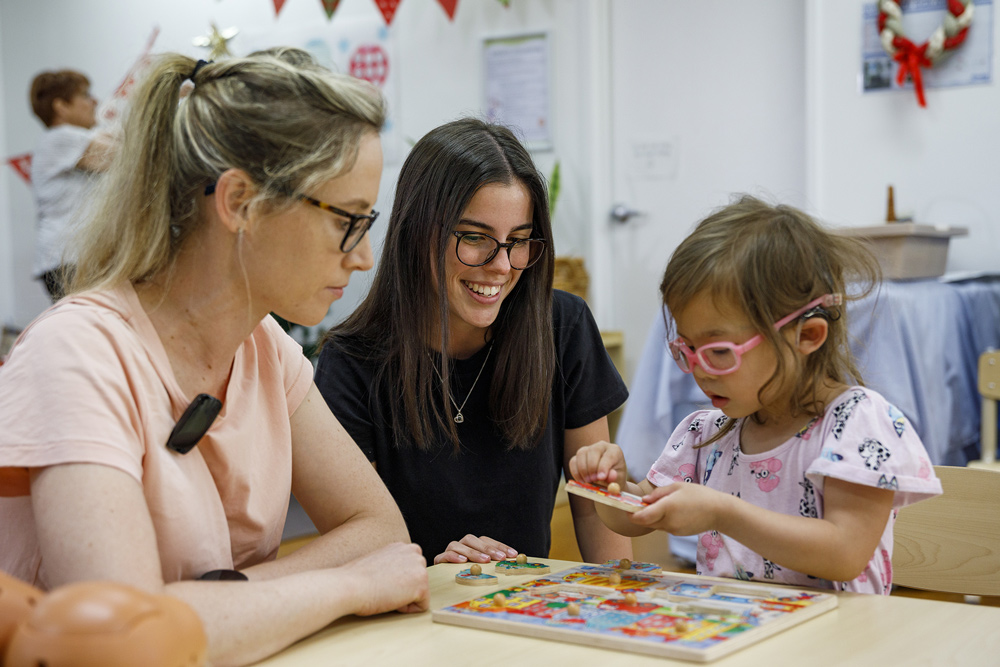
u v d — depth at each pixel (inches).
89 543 30.0
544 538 58.7
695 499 37.5
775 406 43.7
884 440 39.4
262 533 40.3
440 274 52.0
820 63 123.0
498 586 40.6
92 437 31.6
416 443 56.4
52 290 45.2
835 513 38.9
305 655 31.3
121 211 36.4
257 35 163.8
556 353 59.6
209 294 36.4
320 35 158.6
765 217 42.8
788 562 37.5
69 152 148.2
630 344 140.6
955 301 102.5
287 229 34.5
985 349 107.0
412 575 36.0
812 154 124.0
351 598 33.7
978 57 115.2
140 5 175.0
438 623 34.3
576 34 139.5
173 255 36.4
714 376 41.5
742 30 129.5
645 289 138.9
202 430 36.1
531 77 143.1
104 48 179.6
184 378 37.2
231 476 38.5
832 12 121.7
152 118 35.6
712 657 28.2
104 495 30.9
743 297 40.2
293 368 43.7
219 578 33.9
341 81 35.3
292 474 44.3
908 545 48.8
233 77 35.3
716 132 132.2
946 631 31.3
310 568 38.6
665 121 135.4
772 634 31.1
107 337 34.4
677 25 133.4
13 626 21.6
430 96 150.9
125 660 19.6
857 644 30.0
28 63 188.1
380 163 36.1
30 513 34.9
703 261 41.1
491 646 31.0
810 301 41.3
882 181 121.3
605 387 61.2
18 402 32.3
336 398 56.7
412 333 54.6
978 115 116.0
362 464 44.7
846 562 37.6
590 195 139.3
